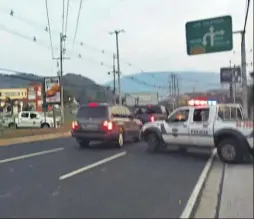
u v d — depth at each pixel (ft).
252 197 14.92
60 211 22.72
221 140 41.11
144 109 83.61
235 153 39.27
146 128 50.62
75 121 56.44
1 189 29.09
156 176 33.45
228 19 32.12
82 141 57.47
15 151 53.98
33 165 40.50
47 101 134.72
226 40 32.42
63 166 39.47
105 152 50.88
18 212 22.70
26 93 228.22
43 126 128.26
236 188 18.79
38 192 27.91
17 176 34.32
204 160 42.88
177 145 47.01
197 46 32.94
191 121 45.03
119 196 26.27
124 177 33.09
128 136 59.57
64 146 59.41
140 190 28.04
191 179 31.89
